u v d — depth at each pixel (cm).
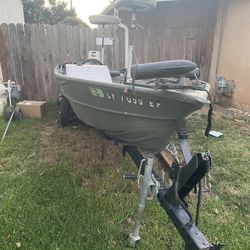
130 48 247
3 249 191
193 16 646
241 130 443
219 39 583
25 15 1791
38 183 270
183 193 178
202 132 425
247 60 535
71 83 264
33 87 554
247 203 256
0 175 286
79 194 256
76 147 361
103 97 221
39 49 536
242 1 527
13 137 384
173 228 219
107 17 277
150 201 244
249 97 541
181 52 606
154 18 709
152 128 201
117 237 208
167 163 290
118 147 359
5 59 532
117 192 266
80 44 553
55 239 203
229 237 211
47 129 426
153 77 168
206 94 179
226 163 330
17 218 221
